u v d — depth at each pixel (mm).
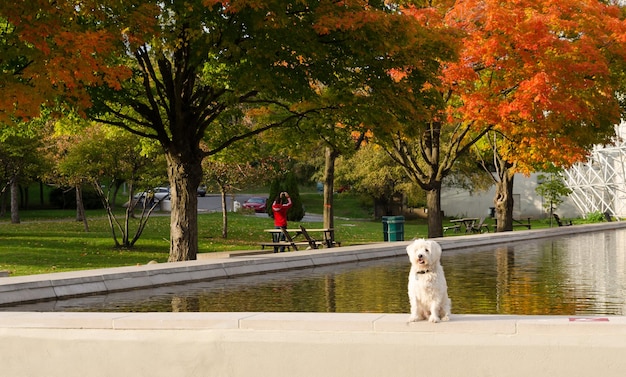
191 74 20625
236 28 16922
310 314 7945
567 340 6832
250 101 21234
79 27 15523
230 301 12680
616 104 28375
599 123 27984
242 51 17812
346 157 25516
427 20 24391
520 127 26281
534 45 23406
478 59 24594
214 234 36719
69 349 7957
